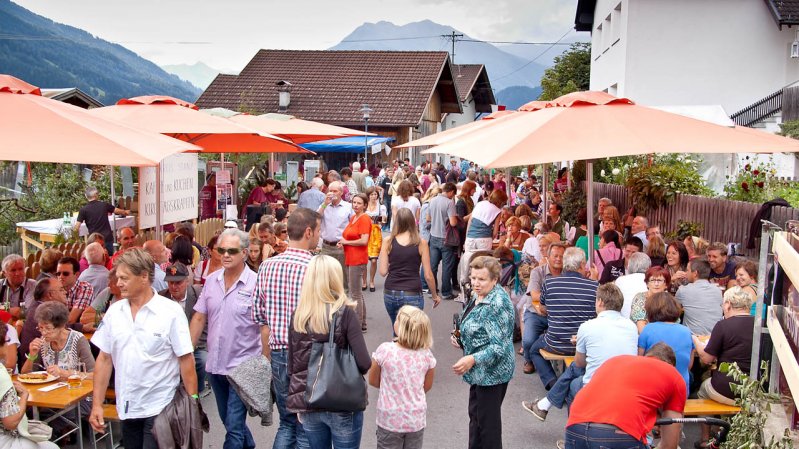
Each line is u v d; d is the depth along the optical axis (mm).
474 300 5984
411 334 5297
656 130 7508
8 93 6172
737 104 25016
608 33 29375
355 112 37625
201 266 8172
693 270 7723
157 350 4969
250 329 5969
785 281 4707
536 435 7094
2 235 14914
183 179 10703
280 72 40781
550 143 7234
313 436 5133
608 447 4645
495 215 12133
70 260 7656
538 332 8773
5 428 4918
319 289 5047
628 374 4867
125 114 9820
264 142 13180
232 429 5945
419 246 8703
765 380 5199
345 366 4949
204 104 38219
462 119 58469
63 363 6387
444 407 7863
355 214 10766
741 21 24750
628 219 13375
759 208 11344
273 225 9867
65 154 5410
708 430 6598
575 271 7652
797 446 4164
